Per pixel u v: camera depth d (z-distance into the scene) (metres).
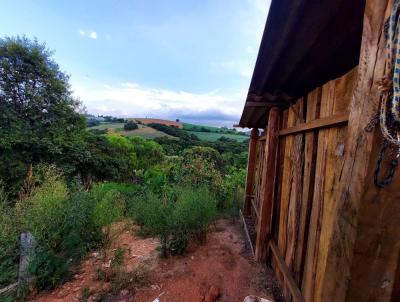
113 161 12.34
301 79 1.61
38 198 2.95
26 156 9.53
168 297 2.04
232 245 3.10
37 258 2.26
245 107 2.52
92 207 3.26
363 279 0.65
